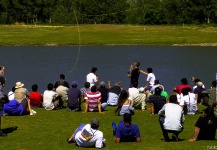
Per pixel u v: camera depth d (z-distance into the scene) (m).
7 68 45.12
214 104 19.25
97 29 107.62
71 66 47.31
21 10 144.00
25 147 14.86
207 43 78.25
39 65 47.97
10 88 33.94
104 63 50.44
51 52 63.59
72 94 21.22
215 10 139.75
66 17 139.62
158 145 14.74
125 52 64.00
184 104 20.50
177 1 141.38
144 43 77.75
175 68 45.75
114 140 15.45
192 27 112.81
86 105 20.98
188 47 72.94
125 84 36.03
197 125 15.05
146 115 20.41
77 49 68.75
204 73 42.16
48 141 15.70
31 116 20.00
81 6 143.88
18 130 17.45
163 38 84.69
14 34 92.38
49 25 125.62
